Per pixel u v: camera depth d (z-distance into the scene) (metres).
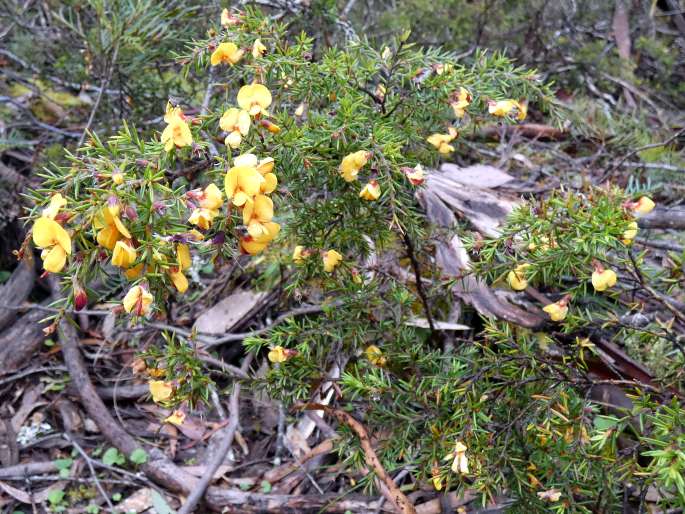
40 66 0.65
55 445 0.49
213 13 0.55
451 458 0.32
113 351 0.55
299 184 0.33
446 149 0.36
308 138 0.32
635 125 0.72
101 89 0.54
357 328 0.38
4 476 0.46
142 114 0.57
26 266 0.58
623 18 0.87
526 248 0.32
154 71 0.63
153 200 0.26
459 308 0.48
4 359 0.53
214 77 0.51
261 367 0.51
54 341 0.56
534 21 0.76
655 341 0.40
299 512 0.43
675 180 0.64
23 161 0.66
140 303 0.25
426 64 0.35
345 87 0.34
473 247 0.34
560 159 0.69
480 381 0.35
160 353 0.35
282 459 0.47
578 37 0.85
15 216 0.57
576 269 0.32
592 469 0.33
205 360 0.41
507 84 0.38
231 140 0.28
